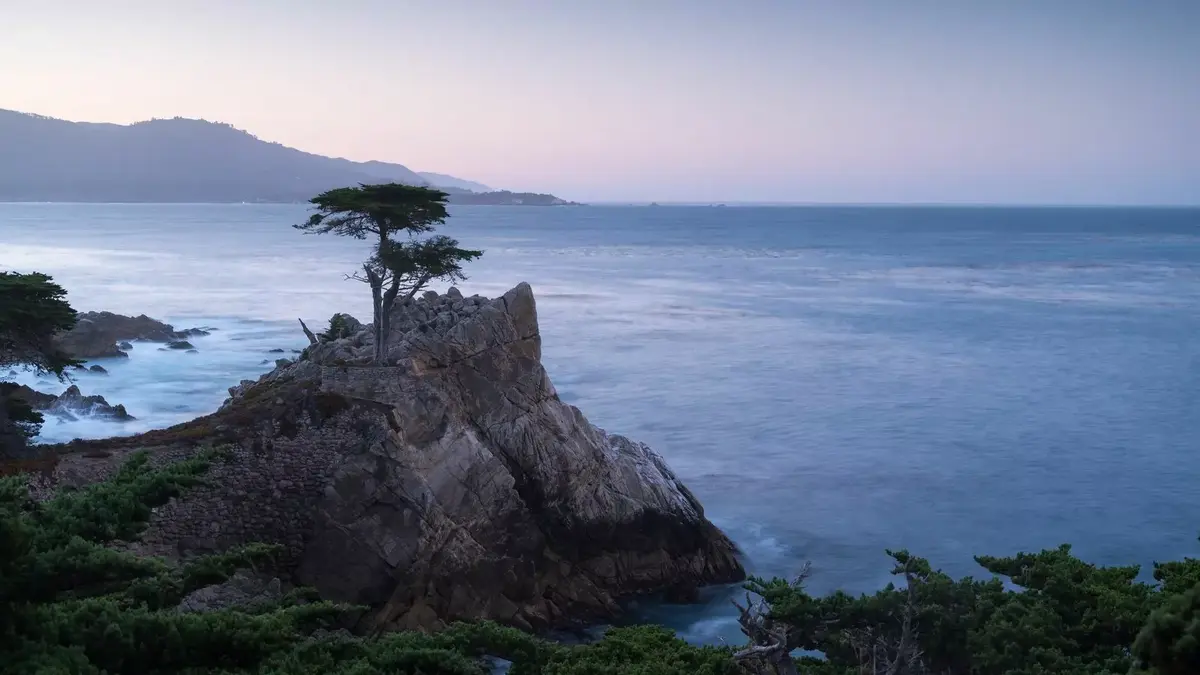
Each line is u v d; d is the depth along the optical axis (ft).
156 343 271.08
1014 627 77.56
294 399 114.83
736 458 173.47
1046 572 85.46
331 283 441.27
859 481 161.17
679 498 128.57
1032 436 190.08
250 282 445.37
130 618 64.34
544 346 286.66
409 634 78.95
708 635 110.32
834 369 255.50
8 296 122.42
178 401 204.44
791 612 80.48
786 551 132.87
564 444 123.24
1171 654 53.62
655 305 387.55
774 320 347.77
